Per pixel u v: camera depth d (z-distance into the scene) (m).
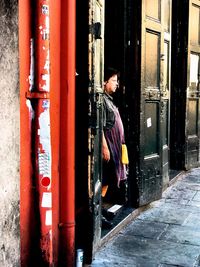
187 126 8.53
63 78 3.73
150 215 5.93
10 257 2.99
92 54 4.11
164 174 7.16
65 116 3.75
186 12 8.24
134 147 6.00
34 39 3.41
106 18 5.98
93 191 4.25
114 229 5.11
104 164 5.41
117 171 5.37
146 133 6.16
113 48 6.00
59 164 3.79
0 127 2.81
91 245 4.26
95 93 4.18
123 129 5.66
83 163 4.21
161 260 4.43
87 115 4.12
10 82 2.89
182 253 4.63
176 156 8.59
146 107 6.15
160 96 6.49
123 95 6.02
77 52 4.12
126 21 5.91
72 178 3.83
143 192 6.10
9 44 2.86
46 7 3.37
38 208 3.53
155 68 6.37
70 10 3.69
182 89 8.40
